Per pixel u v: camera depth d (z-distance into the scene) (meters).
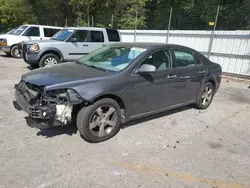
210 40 10.23
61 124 3.24
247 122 4.77
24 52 8.66
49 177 2.65
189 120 4.68
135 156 3.20
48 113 3.15
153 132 3.99
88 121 3.36
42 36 12.17
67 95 3.17
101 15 19.44
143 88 3.88
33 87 3.39
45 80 3.30
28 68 9.30
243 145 3.73
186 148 3.51
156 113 4.56
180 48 4.63
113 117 3.65
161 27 14.66
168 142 3.67
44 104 3.20
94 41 9.70
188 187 2.63
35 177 2.63
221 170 3.00
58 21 22.83
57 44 8.70
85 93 3.23
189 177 2.81
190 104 5.42
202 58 5.18
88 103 3.34
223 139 3.91
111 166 2.94
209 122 4.65
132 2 19.88
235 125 4.58
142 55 3.91
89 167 2.88
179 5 17.55
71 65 4.21
